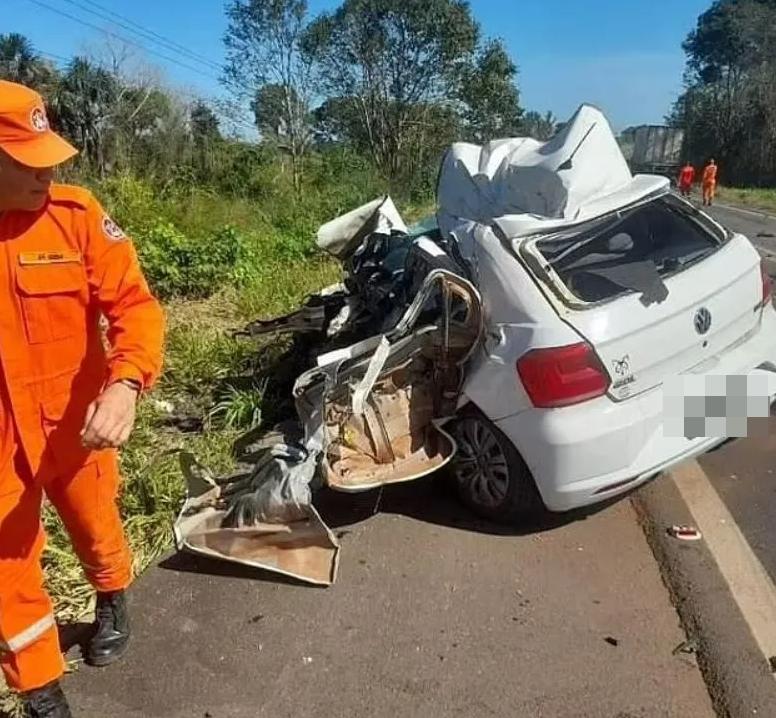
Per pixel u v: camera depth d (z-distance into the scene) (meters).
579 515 4.26
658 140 46.56
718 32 65.12
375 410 4.23
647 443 3.84
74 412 2.64
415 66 37.00
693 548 3.90
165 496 4.41
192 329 7.81
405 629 3.37
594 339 3.70
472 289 4.00
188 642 3.33
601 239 4.08
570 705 2.90
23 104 2.27
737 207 31.06
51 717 2.72
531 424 3.80
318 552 3.79
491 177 5.37
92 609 3.53
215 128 21.97
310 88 32.38
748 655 3.12
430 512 4.34
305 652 3.25
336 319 5.43
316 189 23.06
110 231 2.61
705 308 4.00
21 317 2.46
